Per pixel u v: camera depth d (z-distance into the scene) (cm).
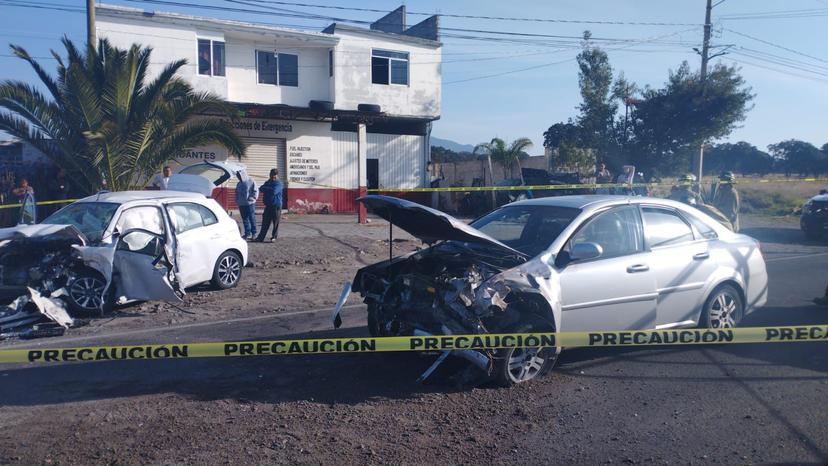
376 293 656
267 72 2559
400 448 468
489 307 547
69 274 845
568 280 591
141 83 1560
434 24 2975
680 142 3108
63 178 1755
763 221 2358
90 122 1449
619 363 663
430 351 600
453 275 592
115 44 2194
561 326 589
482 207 2744
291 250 1447
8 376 621
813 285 1083
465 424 512
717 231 735
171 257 913
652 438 486
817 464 443
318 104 2530
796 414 530
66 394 574
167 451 461
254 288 1078
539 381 608
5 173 1931
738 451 464
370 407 545
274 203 1530
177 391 581
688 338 546
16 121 1434
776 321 829
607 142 3200
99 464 441
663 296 657
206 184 1402
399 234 1767
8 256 840
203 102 1573
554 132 4344
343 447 469
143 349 514
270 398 564
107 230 895
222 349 523
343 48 2647
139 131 1485
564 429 502
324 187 2602
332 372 633
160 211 953
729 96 2966
